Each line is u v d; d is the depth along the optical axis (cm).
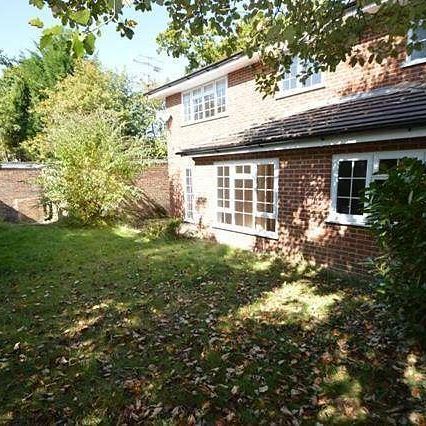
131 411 314
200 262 812
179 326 477
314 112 830
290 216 828
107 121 1291
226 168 1059
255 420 299
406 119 530
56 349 421
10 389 347
